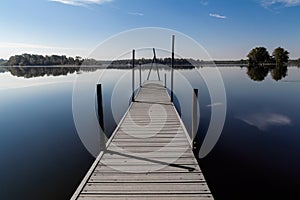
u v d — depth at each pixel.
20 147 5.50
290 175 4.25
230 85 17.27
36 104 10.64
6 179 4.05
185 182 2.87
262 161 4.82
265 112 8.98
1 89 16.30
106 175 3.04
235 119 7.93
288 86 16.72
